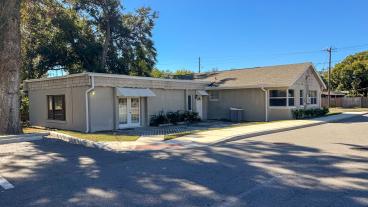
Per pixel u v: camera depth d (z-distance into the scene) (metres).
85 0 31.22
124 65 34.16
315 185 6.70
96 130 18.19
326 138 13.98
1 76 15.16
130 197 6.16
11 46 15.16
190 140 13.37
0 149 12.02
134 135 15.65
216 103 27.94
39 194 6.45
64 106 19.55
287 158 9.56
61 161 9.71
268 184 6.82
